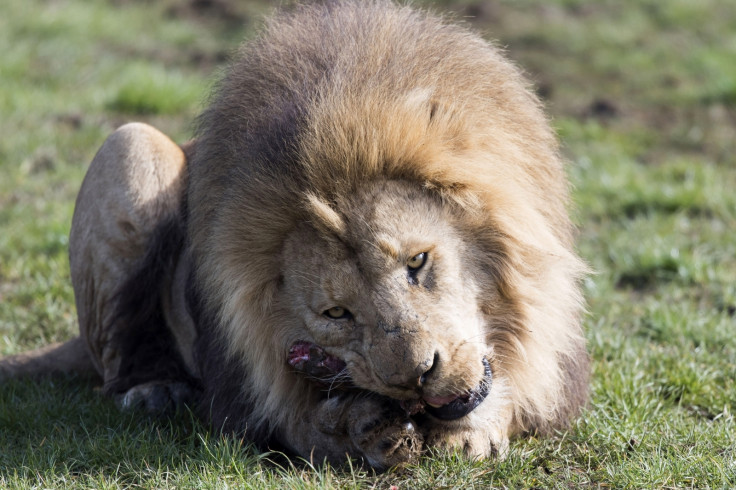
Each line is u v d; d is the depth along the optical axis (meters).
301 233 7.00
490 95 7.67
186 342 9.06
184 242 8.89
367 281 6.76
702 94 20.53
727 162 17.22
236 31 25.20
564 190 8.39
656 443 7.78
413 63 7.45
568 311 7.88
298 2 8.78
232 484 7.15
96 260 9.10
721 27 24.94
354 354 6.91
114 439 7.93
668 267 12.54
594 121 19.41
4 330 10.92
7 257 12.88
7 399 8.98
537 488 7.10
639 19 25.42
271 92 7.51
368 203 6.80
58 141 17.34
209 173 7.66
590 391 9.00
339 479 7.26
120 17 25.41
